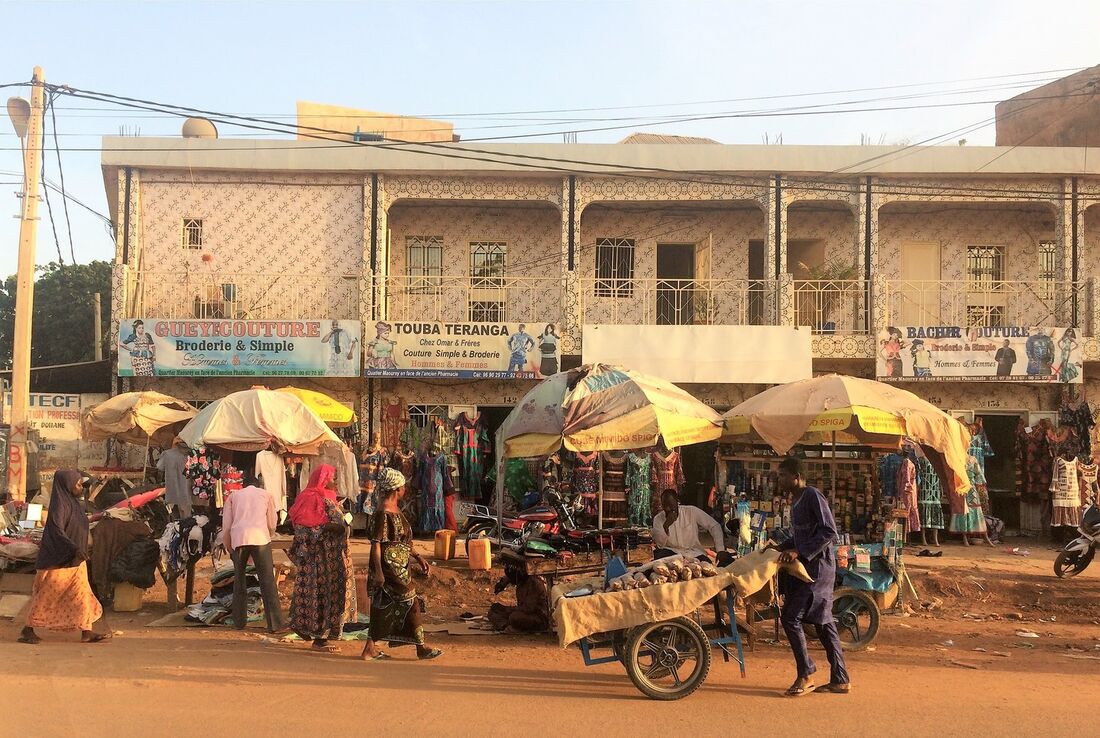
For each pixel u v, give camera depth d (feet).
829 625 23.53
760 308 67.82
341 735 18.81
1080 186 61.98
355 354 58.65
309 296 62.95
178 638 29.81
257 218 63.05
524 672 25.45
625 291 67.62
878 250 68.23
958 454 32.04
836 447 37.73
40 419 62.18
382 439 62.13
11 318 123.34
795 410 32.24
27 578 34.37
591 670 25.95
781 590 26.43
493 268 67.62
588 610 23.03
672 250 69.31
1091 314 60.18
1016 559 50.01
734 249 68.03
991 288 67.67
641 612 23.02
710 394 62.80
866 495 36.32
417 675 24.68
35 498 54.65
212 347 58.18
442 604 38.81
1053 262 68.03
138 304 60.54
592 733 19.39
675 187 62.18
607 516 51.21
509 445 35.17
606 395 34.14
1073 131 72.28
